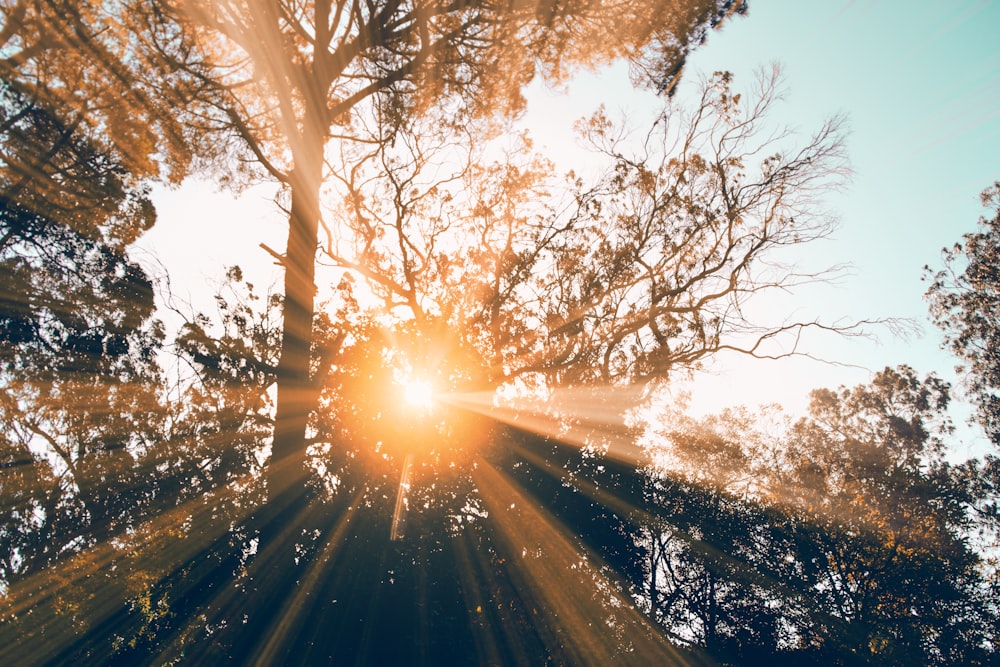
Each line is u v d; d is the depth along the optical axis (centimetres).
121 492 1245
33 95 1184
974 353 2844
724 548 1446
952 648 1368
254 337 1386
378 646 1103
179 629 1130
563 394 1530
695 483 1509
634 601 1359
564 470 1359
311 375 1312
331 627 1105
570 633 1248
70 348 1309
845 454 1686
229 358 1366
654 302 1795
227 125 1535
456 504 1243
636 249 1795
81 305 1328
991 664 1353
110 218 1377
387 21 1516
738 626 1386
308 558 1152
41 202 1247
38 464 1280
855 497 1584
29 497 1256
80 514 1251
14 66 1159
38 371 1288
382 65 1608
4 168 1194
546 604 1244
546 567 1270
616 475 1418
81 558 1206
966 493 1570
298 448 1245
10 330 1249
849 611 1435
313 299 1401
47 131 1216
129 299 1357
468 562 1211
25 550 1239
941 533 1495
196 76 1385
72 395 1301
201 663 1112
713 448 1686
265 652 1084
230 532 1198
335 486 1217
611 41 1539
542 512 1305
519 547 1262
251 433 1317
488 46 1580
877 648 1394
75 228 1307
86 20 1175
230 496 1239
